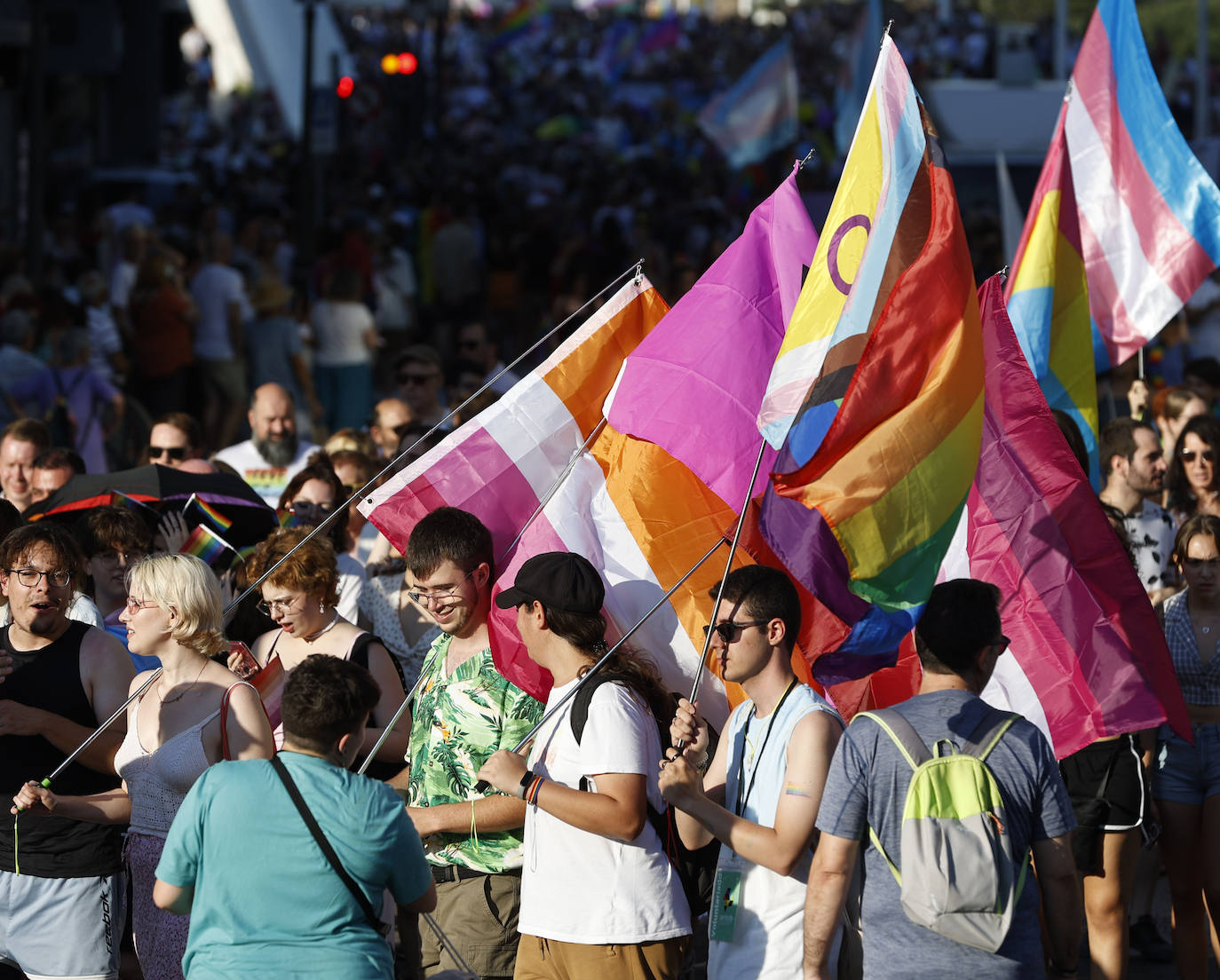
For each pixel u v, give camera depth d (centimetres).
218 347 5694
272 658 2064
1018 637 2016
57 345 4306
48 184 10006
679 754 1688
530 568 1778
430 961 1942
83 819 1917
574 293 7606
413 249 8925
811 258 2158
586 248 8388
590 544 2120
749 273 2141
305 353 5734
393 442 3406
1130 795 2223
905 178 1916
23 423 3003
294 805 1562
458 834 1902
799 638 1836
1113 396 3959
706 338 2116
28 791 1873
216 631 1931
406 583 2600
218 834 1564
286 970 1534
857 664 1825
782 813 1644
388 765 2216
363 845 1562
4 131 8238
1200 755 2345
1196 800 2345
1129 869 2262
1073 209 2691
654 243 9200
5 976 2044
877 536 1791
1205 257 2805
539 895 1734
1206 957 2392
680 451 2073
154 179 10569
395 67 14500
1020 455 2058
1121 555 2019
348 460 2988
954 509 1827
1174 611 2398
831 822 1580
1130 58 2867
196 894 1580
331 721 1598
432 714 1936
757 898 1706
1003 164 4078
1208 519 2353
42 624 2053
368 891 1573
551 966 1731
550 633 1773
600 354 2230
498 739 1897
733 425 2083
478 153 15638
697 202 10675
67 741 2025
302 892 1551
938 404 1834
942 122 10112
